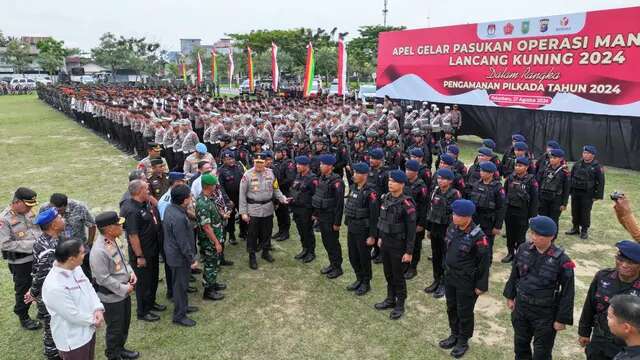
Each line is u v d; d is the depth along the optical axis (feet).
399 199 17.74
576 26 43.57
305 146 31.89
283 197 23.68
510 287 13.99
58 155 52.90
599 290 11.98
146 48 214.90
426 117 53.67
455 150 27.07
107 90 102.17
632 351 8.92
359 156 32.12
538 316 13.08
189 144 38.58
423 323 17.94
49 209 14.07
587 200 26.20
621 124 42.83
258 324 17.89
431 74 60.70
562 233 27.84
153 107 60.39
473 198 21.79
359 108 52.90
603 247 25.55
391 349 16.19
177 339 16.85
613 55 41.11
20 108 110.22
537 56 47.39
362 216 19.48
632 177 39.99
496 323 17.99
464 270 15.06
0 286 20.94
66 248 11.67
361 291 20.30
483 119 56.49
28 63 219.82
